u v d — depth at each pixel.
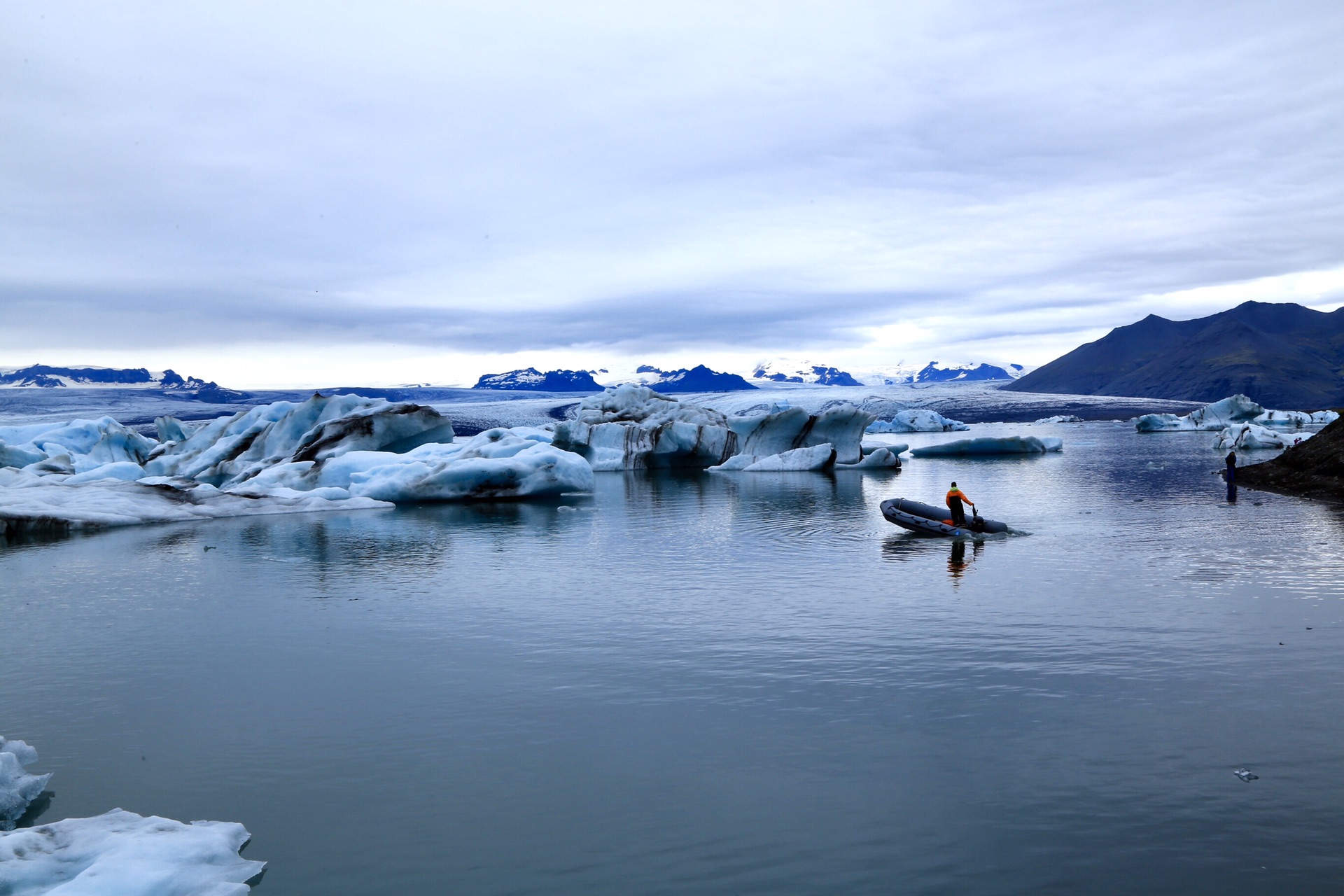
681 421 67.81
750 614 15.36
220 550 24.70
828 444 58.66
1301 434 85.62
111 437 53.59
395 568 21.16
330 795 8.27
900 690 10.93
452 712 10.51
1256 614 14.28
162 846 6.91
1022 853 6.91
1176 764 8.48
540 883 6.65
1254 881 6.45
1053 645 12.74
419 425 48.94
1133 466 53.94
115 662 13.03
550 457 40.69
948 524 24.91
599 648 13.31
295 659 13.01
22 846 6.98
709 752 9.08
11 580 20.47
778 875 6.68
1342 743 8.91
